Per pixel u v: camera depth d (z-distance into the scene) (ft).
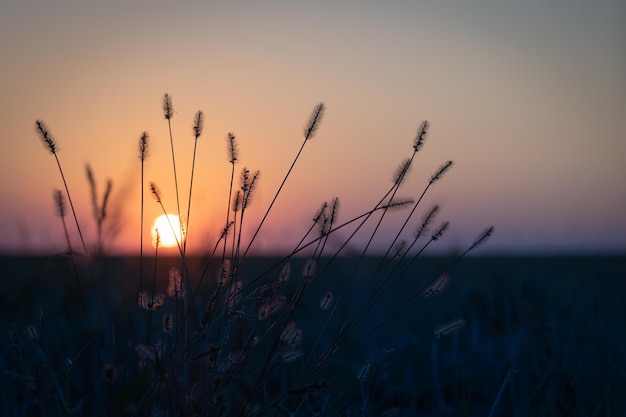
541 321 17.47
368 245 8.29
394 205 8.09
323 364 8.41
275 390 10.49
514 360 13.74
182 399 7.73
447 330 8.96
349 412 9.14
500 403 13.28
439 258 26.89
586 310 18.66
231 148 8.08
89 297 14.07
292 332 8.23
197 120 8.18
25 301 16.62
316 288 18.17
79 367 11.75
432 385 13.82
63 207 8.05
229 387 8.07
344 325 8.49
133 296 15.17
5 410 10.84
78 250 8.50
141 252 7.91
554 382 11.98
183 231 8.05
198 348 8.16
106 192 8.08
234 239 8.08
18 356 8.26
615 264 36.70
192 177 8.08
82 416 9.07
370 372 9.26
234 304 8.02
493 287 22.26
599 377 12.94
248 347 8.38
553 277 26.14
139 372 7.88
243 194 8.07
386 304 18.85
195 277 10.13
